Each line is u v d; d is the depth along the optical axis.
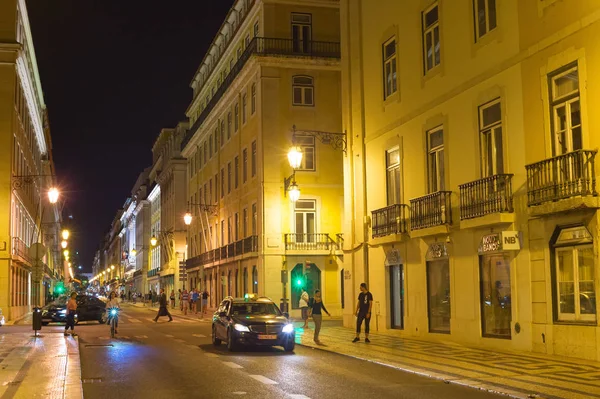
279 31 37.44
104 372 13.70
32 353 17.31
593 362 13.73
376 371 13.53
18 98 40.78
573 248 14.64
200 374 13.24
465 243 18.50
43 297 66.12
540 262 15.46
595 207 13.73
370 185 24.67
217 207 48.34
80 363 15.28
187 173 62.41
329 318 35.81
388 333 23.05
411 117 21.69
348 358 16.11
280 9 37.59
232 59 45.19
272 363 15.14
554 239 15.09
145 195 96.75
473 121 18.22
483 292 17.80
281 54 36.78
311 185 37.16
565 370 12.71
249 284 38.69
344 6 26.86
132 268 111.81
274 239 36.38
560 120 15.13
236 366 14.57
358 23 25.78
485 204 17.03
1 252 36.94
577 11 14.52
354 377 12.62
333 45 37.97
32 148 53.53
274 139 36.78
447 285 19.66
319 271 37.09
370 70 24.81
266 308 19.52
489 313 17.58
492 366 13.53
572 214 14.52
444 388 11.17
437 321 20.16
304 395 10.50
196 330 28.25
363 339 21.00
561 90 15.13
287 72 37.16
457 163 18.97
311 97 37.50
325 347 18.62
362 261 24.98
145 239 96.75
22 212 44.06
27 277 46.84
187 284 59.59
